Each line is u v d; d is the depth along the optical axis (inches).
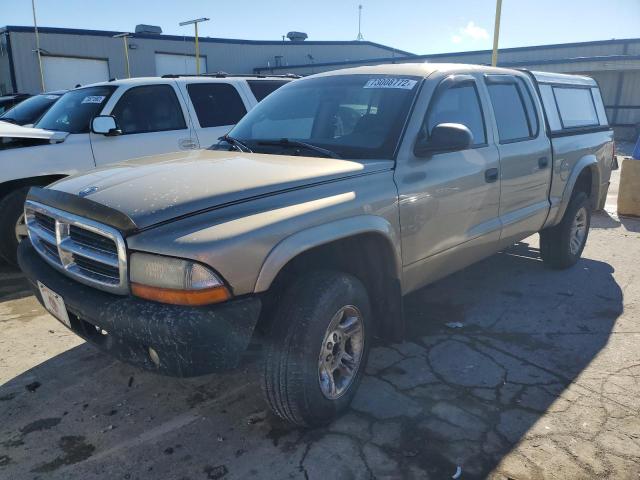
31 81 965.8
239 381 135.0
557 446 109.2
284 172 111.8
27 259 123.8
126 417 119.7
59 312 112.2
